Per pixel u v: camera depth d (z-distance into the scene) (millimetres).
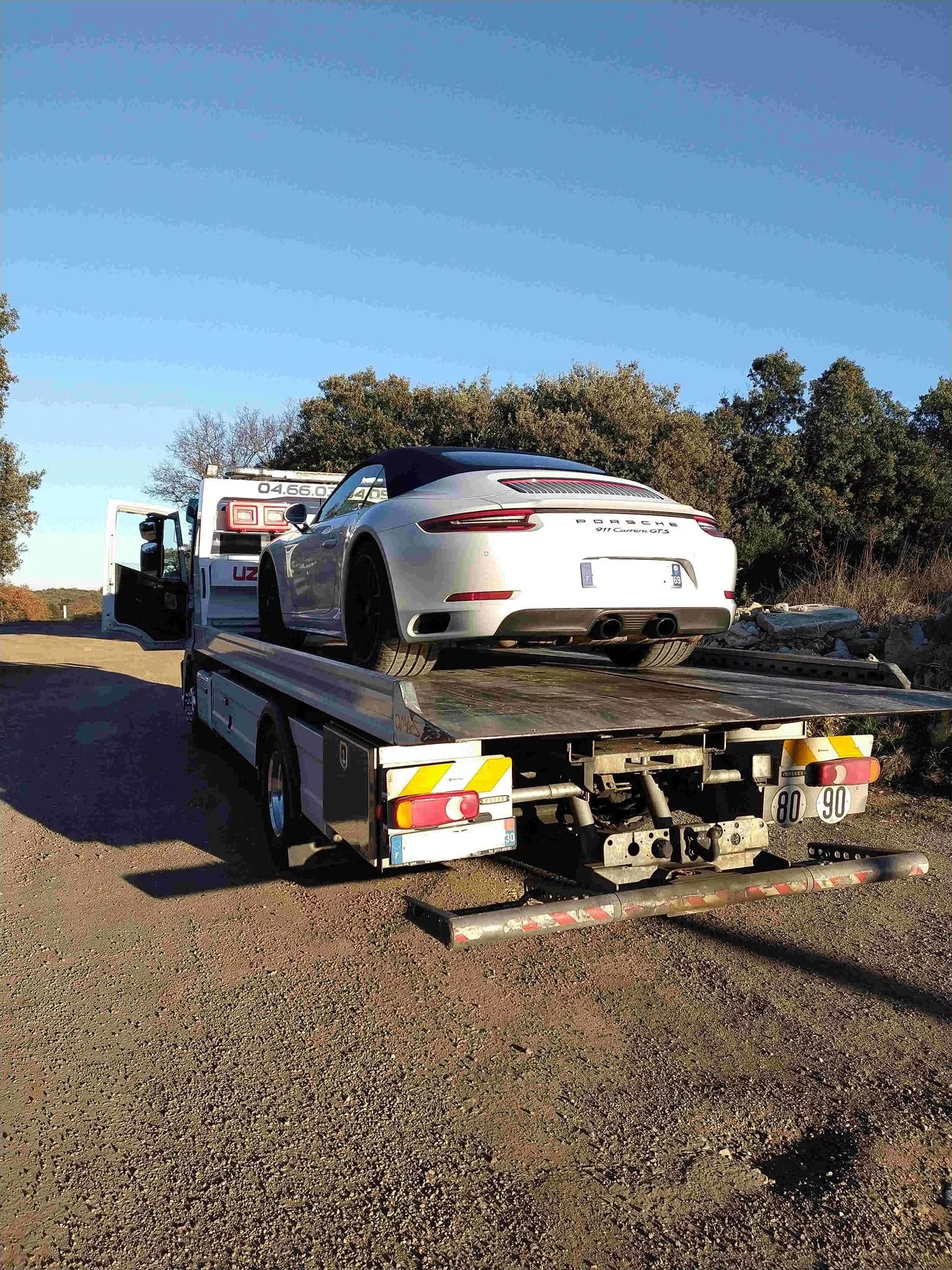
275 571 6945
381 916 4516
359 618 5133
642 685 4660
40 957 4062
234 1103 2932
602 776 3789
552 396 20625
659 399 20453
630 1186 2521
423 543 4332
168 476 31344
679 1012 3537
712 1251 2273
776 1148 2693
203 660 8430
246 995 3693
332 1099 2953
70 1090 3016
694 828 3748
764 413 20422
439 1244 2295
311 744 4367
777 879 3385
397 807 3010
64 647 20281
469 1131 2775
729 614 4832
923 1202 2461
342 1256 2256
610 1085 3033
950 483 19250
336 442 23000
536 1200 2465
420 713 3008
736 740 3873
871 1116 2850
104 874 5156
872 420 19984
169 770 7777
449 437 22031
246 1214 2412
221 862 5359
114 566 9992
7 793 6973
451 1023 3459
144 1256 2254
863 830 5836
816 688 4539
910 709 4008
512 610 4117
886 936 4250
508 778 3199
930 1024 3432
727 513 18141
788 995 3674
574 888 3619
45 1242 2307
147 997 3682
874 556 14484
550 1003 3615
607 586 4301
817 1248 2287
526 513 4219
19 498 23250
